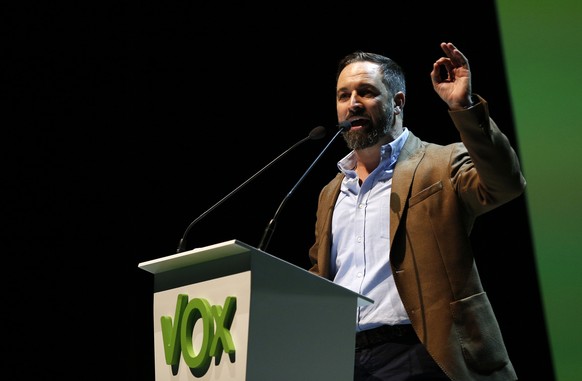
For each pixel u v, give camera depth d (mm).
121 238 9109
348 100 5777
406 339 5039
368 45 8984
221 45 9602
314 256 6059
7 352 8469
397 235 5203
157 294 4137
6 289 8586
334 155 9188
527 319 7852
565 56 7973
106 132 9219
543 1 8133
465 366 4758
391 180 5562
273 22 9492
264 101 9469
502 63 8242
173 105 9508
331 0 9273
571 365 7578
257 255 3650
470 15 8484
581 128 7801
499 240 8109
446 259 5016
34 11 8992
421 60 8672
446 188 5168
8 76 8852
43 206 8867
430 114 8547
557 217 7840
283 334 3699
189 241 9383
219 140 9547
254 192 9391
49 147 8961
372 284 5273
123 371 8891
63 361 8656
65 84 9086
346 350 3992
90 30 9227
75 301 8820
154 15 9500
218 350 3662
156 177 9352
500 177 4680
